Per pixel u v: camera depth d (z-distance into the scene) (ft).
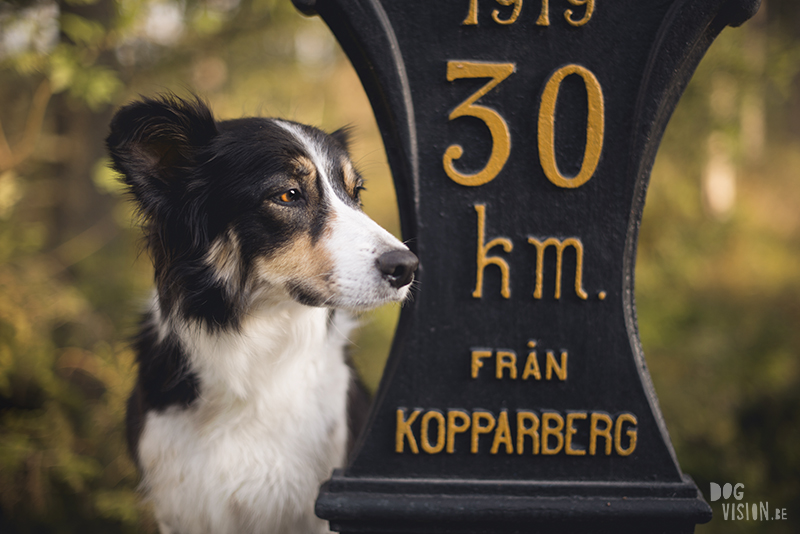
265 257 6.08
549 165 4.20
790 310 18.02
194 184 6.15
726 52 13.47
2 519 10.09
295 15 12.19
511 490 4.31
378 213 19.36
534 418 4.38
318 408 6.79
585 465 4.42
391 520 4.25
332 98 16.99
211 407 6.40
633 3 4.05
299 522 6.69
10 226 10.84
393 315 15.70
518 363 4.39
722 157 15.94
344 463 6.97
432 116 4.20
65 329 12.32
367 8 4.01
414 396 4.40
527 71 4.14
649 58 4.05
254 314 6.32
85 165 13.61
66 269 13.05
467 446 4.41
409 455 4.42
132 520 10.09
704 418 13.25
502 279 4.32
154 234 6.29
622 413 4.38
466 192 4.27
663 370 14.24
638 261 16.30
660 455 4.39
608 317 4.35
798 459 13.23
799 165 27.61
